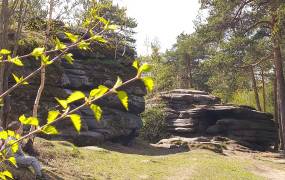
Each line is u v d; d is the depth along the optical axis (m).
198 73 65.00
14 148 2.05
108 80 25.22
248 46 28.92
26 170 11.20
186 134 34.62
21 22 14.95
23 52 20.09
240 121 33.88
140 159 18.77
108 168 15.67
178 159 20.44
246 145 33.00
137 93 27.38
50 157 14.84
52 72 21.78
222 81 33.84
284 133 30.81
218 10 29.97
